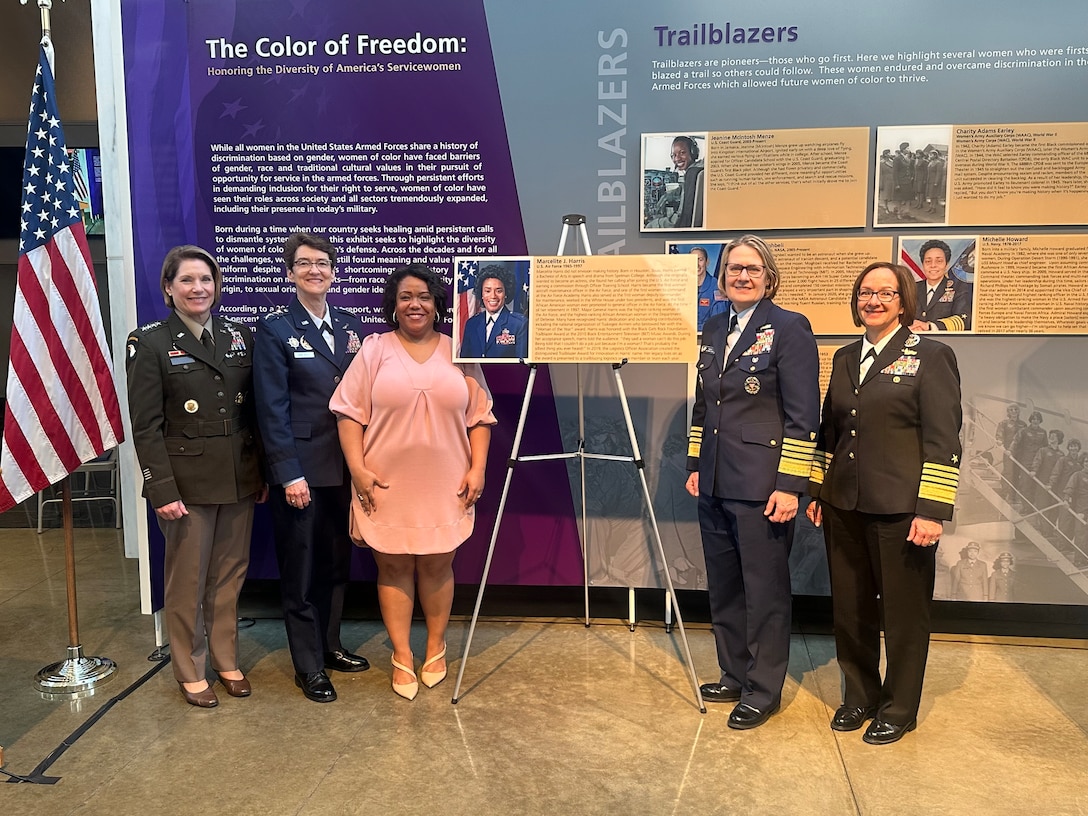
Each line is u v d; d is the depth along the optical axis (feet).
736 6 10.23
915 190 10.24
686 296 8.83
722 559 8.91
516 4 10.52
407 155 10.85
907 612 8.04
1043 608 10.78
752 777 7.66
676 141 10.49
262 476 9.42
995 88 10.00
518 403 11.21
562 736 8.44
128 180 10.66
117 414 9.87
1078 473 10.41
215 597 9.38
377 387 8.93
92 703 9.32
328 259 9.21
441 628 9.69
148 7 10.67
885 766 7.84
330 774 7.75
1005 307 10.30
